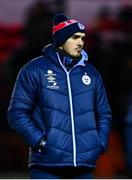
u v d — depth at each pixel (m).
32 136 13.98
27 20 26.64
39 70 14.27
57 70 14.33
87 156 14.09
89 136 14.17
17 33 29.17
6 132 26.16
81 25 14.42
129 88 26.36
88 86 14.40
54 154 13.92
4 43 29.05
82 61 14.50
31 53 25.89
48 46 14.59
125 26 29.38
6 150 26.06
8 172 25.64
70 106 14.16
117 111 25.09
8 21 29.58
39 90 14.23
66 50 14.38
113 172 24.12
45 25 25.77
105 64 26.50
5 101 26.14
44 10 26.00
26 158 26.00
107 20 29.56
